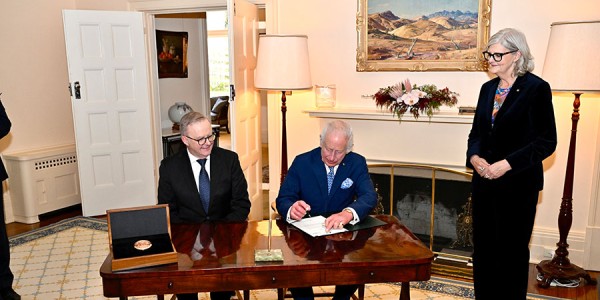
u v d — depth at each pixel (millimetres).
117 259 1581
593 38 2498
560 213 2982
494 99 2320
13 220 4438
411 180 3457
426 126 3477
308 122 4094
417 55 3596
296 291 2197
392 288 2979
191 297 2225
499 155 2270
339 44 3859
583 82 2527
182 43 6129
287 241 1868
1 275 2674
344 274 1688
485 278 2422
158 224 1787
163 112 5953
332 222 1987
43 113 4754
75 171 4797
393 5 3604
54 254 3586
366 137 3682
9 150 4430
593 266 3277
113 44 4457
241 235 1935
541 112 2184
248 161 4066
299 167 2299
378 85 3785
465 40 3434
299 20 3971
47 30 4754
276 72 3318
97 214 4578
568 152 3141
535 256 3436
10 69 4422
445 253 3344
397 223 2074
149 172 4793
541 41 3230
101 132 4512
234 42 3619
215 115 9688
